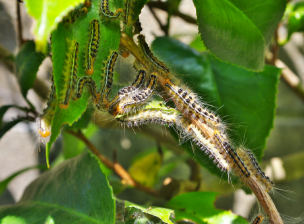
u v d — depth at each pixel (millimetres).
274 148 860
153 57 364
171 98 363
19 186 758
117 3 350
